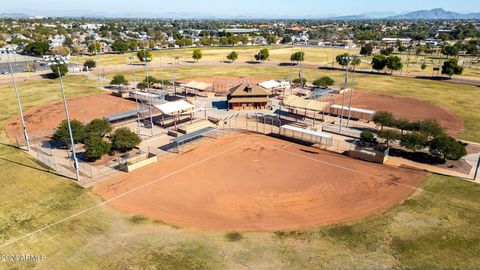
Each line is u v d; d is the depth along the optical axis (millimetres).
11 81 102812
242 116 68875
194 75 114438
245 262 26844
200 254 27812
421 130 50938
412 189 38500
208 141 55156
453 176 41625
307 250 28328
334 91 89688
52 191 38125
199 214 33938
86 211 34219
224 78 109188
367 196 37156
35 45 154250
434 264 26484
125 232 30812
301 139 55906
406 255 27531
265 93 73875
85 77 111250
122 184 40125
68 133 48938
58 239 29750
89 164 45656
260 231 31078
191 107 62344
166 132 59062
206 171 43906
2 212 33938
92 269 26047
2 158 47094
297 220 32812
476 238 29516
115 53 177750
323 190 38688
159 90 90875
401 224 31797
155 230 31172
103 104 77750
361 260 27000
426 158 47312
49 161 46312
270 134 58375
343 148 51844
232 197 37250
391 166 44875
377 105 76875
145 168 44688
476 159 46719
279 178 41906
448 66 107062
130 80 105062
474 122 63656
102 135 53438
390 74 117188
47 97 83500
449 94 87125
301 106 63281
